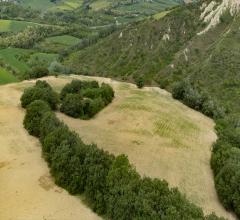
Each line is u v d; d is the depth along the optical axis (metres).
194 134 64.88
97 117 66.38
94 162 41.75
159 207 35.09
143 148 55.53
